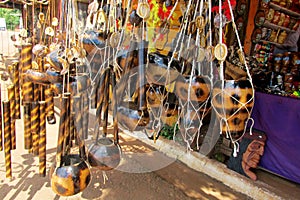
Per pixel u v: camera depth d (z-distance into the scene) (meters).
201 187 2.30
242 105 0.75
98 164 0.99
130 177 2.34
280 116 2.24
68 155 1.02
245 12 2.92
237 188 2.28
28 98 1.39
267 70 3.02
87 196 2.01
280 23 3.09
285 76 2.79
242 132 0.78
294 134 2.18
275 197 2.05
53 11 1.44
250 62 2.80
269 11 2.97
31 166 2.31
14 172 2.20
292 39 3.27
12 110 1.57
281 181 2.31
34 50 1.40
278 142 2.30
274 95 2.27
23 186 2.02
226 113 0.77
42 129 1.41
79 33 1.04
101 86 0.97
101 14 0.95
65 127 0.97
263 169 2.47
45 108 1.42
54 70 1.10
